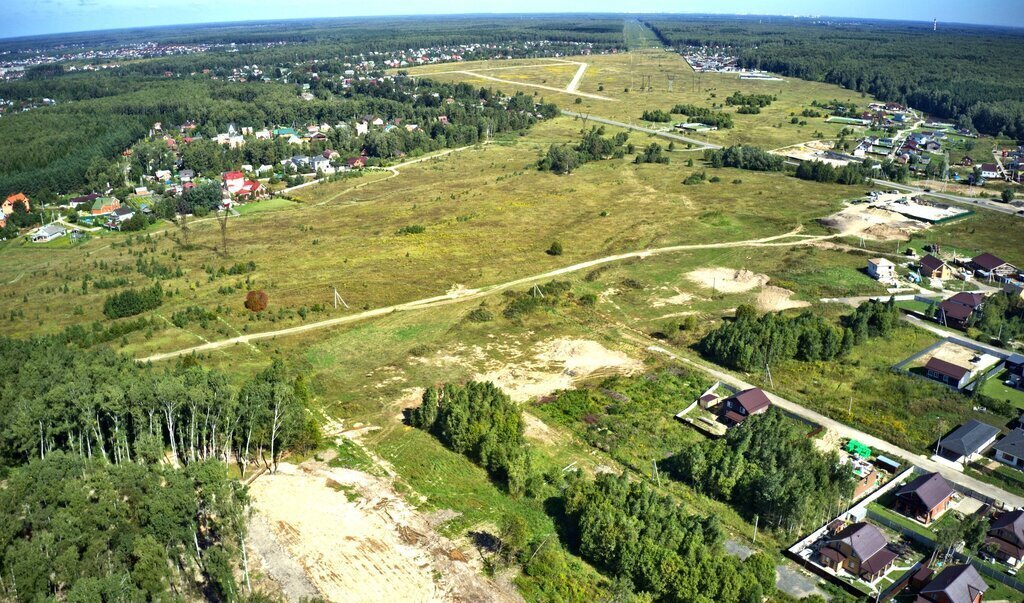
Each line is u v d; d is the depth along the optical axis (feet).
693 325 374.02
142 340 370.12
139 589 182.91
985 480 248.52
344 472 259.39
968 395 303.48
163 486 215.10
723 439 263.49
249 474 257.55
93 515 195.31
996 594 197.67
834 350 338.13
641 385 318.86
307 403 302.86
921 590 193.36
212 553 197.57
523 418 292.40
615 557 209.15
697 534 209.05
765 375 327.67
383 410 301.63
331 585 204.33
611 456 267.59
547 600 199.62
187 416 262.26
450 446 275.80
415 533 226.99
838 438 274.77
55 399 247.91
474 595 200.95
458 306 411.95
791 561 214.48
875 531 212.64
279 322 393.29
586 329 378.73
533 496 245.04
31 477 207.00
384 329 381.60
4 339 327.06
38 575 180.86
